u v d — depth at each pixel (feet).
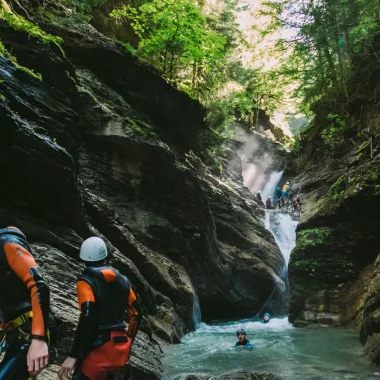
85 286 10.77
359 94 81.61
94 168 43.24
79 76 45.70
